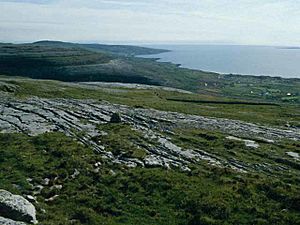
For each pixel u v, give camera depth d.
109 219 31.36
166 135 60.53
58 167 42.22
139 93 150.75
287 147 55.78
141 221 31.14
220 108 118.44
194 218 31.44
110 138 54.84
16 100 89.25
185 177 39.75
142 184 37.97
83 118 71.69
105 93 132.62
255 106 136.12
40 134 55.97
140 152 48.53
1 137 53.62
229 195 35.19
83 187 37.41
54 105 85.50
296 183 39.97
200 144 55.69
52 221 29.45
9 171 40.91
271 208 33.16
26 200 30.05
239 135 64.00
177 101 138.62
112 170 42.25
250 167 45.50
